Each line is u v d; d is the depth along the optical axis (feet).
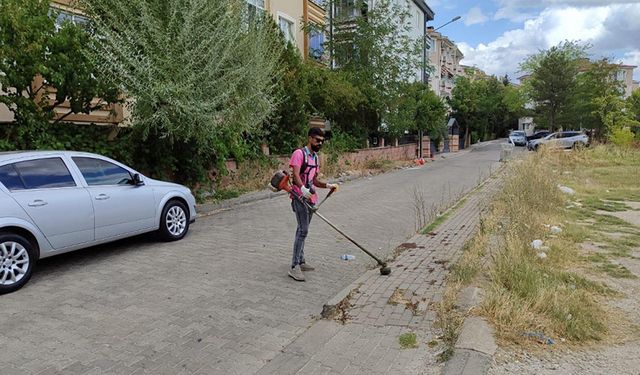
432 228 26.94
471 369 10.52
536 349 11.49
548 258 18.92
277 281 18.43
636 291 15.83
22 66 25.54
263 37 38.65
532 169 38.14
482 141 197.77
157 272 19.47
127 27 29.37
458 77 158.92
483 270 16.96
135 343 13.07
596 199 35.96
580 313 13.10
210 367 11.78
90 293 17.01
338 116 72.43
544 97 145.38
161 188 24.48
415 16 118.93
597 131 125.90
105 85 28.73
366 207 36.70
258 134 45.50
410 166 79.00
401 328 13.55
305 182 18.48
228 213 34.65
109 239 21.35
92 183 20.95
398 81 80.84
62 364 11.90
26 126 27.20
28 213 17.81
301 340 13.10
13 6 24.50
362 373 11.23
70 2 31.24
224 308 15.62
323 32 77.10
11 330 13.89
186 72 29.78
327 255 22.25
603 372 10.53
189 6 30.81
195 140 34.47
